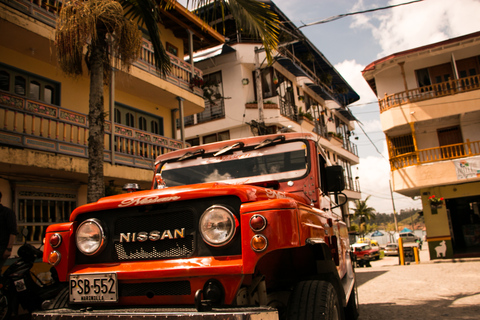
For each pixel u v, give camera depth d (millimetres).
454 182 18297
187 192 2629
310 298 2646
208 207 2605
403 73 19766
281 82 22016
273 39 7441
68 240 2902
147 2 7078
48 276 7496
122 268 2680
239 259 2438
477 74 19250
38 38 8938
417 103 19219
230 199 2578
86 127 9555
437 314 6168
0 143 7586
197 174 4242
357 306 5922
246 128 20312
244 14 7125
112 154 9961
